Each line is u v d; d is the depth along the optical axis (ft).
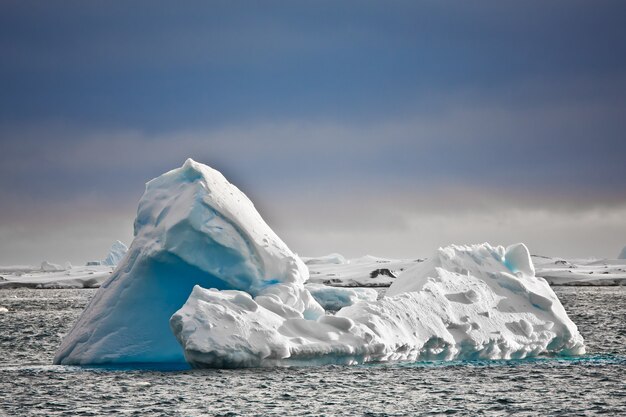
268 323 346.95
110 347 377.30
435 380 337.93
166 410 289.53
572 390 325.83
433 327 379.14
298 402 299.17
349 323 358.64
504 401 305.73
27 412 290.56
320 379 333.42
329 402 299.58
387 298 386.52
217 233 374.63
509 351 393.91
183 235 372.99
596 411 292.81
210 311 340.80
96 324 383.04
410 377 342.44
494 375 352.49
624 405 301.43
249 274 379.55
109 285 391.86
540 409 295.28
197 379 335.26
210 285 381.19
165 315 380.17
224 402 298.76
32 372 367.66
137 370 359.25
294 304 375.04
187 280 381.19
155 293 380.99
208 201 379.14
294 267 389.39
